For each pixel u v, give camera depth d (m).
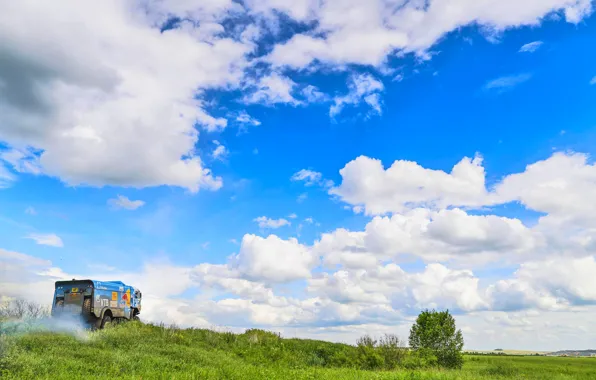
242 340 31.30
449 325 32.69
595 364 32.31
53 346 16.86
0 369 12.40
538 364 32.31
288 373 18.86
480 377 22.77
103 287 25.55
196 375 15.24
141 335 23.66
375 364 28.59
